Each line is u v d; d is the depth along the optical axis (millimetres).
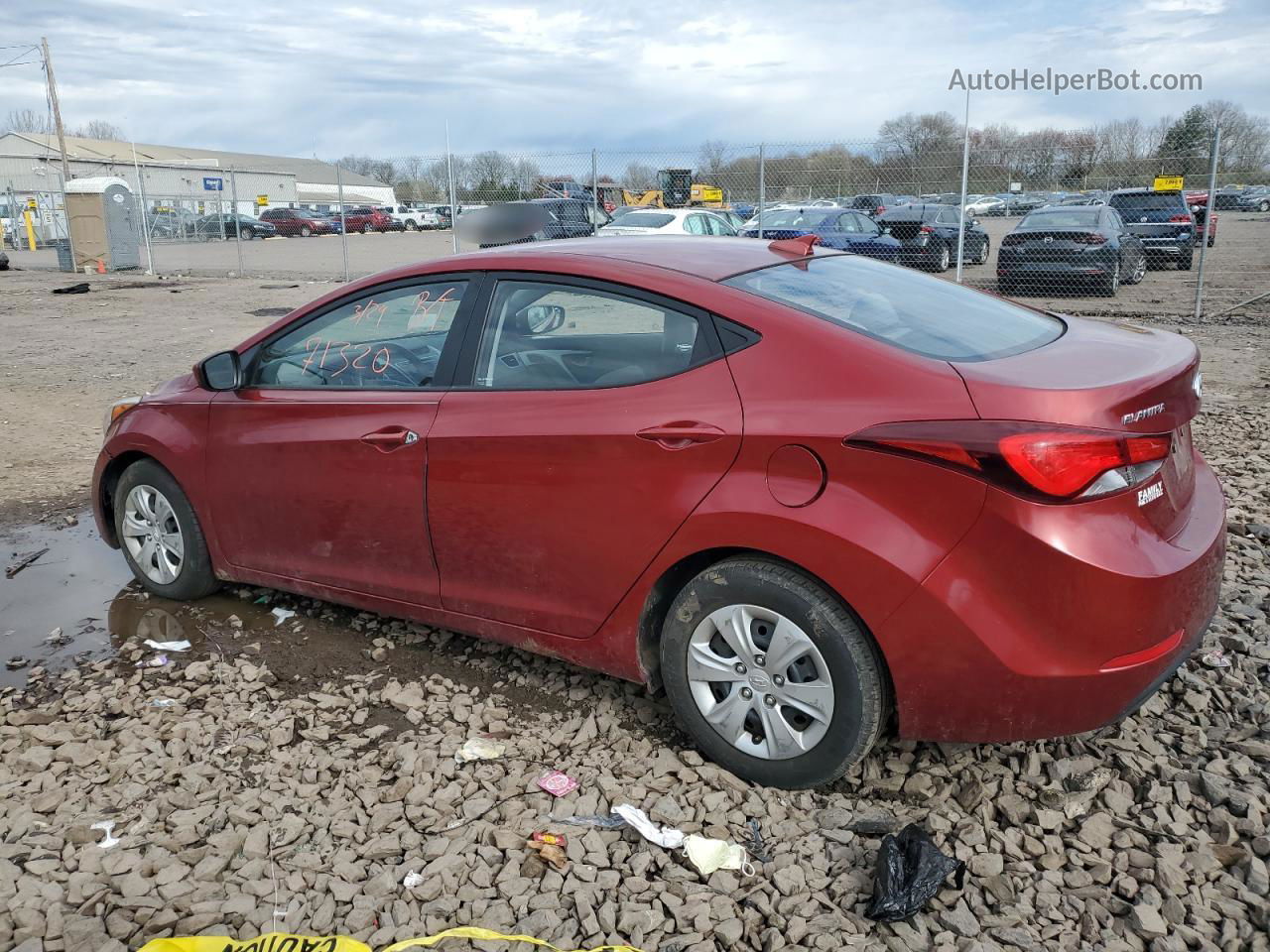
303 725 3496
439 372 3543
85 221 25062
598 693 3660
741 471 2854
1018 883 2609
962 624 2605
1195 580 2736
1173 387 2756
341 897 2611
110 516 4859
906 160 16453
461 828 2883
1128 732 3232
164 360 11539
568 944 2432
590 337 3236
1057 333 3340
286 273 24516
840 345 2830
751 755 3006
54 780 3145
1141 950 2381
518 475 3268
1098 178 15148
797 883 2605
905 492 2633
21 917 2518
